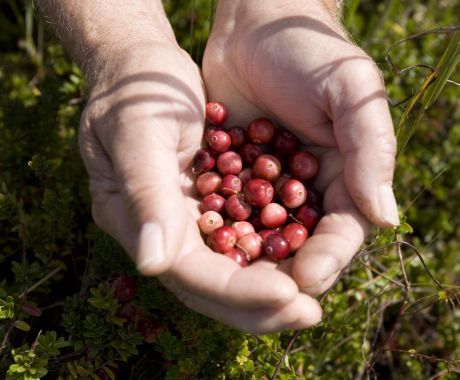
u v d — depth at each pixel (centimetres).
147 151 34
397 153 41
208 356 39
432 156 59
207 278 33
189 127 39
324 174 41
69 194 42
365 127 37
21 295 41
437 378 46
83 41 42
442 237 57
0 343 38
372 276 47
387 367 49
